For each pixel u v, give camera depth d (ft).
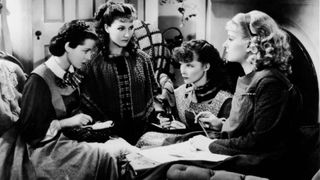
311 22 11.34
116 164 7.28
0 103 7.45
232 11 11.16
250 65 7.29
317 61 11.43
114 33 8.30
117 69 8.63
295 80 11.40
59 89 7.60
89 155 7.24
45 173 7.06
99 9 8.48
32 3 10.20
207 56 8.34
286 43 7.09
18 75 8.46
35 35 10.32
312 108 11.52
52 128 7.42
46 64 7.57
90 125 8.08
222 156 6.91
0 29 10.48
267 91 6.70
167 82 9.71
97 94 8.61
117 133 8.79
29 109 7.30
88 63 8.50
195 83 8.50
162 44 10.39
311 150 7.34
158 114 9.22
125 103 8.75
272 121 6.66
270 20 7.10
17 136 7.41
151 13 12.01
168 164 6.49
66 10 10.69
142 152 7.12
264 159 6.68
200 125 8.31
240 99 7.07
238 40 7.22
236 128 7.09
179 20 11.98
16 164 7.06
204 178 6.31
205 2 11.22
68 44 7.51
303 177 7.19
